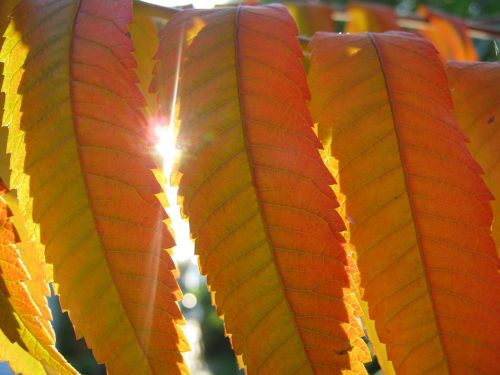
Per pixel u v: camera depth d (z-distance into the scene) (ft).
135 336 0.49
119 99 0.52
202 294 2.80
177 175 0.51
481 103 0.57
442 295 0.49
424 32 0.86
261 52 0.52
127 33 0.53
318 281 0.49
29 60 0.52
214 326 2.81
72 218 0.50
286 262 0.49
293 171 0.50
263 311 0.49
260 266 0.49
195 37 0.53
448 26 0.84
